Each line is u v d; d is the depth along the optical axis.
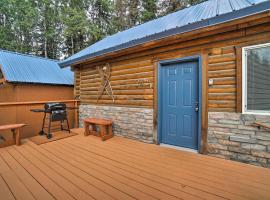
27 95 6.93
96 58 5.02
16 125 4.19
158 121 4.06
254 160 2.86
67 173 2.70
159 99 4.05
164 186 2.29
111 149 3.82
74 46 17.48
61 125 5.67
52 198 2.06
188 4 13.44
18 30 18.16
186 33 3.13
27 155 3.49
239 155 3.00
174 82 3.92
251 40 2.86
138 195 2.09
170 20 5.15
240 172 2.63
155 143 4.12
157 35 3.46
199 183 2.35
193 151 3.56
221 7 4.05
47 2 18.02
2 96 7.92
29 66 7.86
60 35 18.67
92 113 5.81
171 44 3.79
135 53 4.47
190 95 3.69
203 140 3.39
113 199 2.02
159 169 2.79
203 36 3.33
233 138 3.05
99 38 16.11
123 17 16.62
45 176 2.60
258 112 2.84
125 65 4.74
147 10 15.71
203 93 3.38
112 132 4.94
